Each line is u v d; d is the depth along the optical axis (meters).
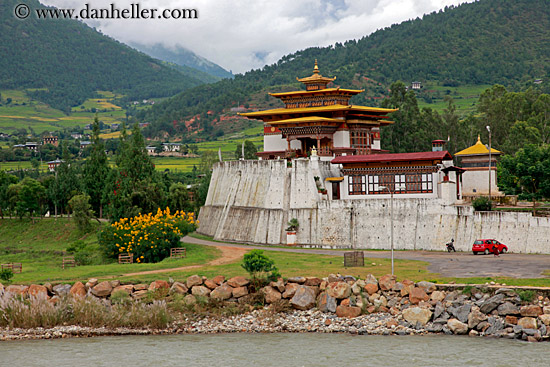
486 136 175.75
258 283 70.38
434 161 95.12
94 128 159.38
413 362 53.62
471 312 61.56
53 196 158.12
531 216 85.00
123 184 130.50
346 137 113.38
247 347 59.44
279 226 103.38
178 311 68.31
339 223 99.12
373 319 64.56
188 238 119.00
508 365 52.19
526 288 60.69
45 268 95.88
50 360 57.47
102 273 79.31
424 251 91.56
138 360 56.88
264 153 119.19
